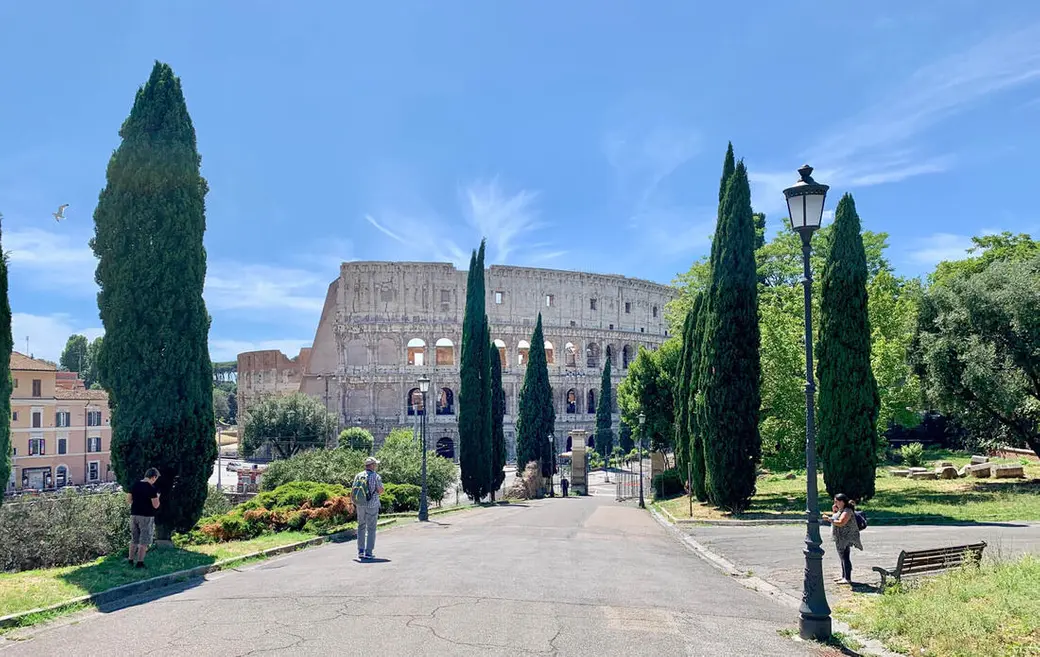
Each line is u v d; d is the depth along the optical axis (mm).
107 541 23938
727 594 15883
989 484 39156
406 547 22500
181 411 20688
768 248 64938
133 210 20500
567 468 90312
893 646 11484
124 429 20297
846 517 16828
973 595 13289
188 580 16781
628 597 14812
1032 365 36594
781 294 61406
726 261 33906
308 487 29781
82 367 144125
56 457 81250
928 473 45156
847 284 32000
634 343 113750
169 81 21203
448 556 20172
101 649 10664
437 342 108750
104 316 20734
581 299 109000
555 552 21531
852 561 19438
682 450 47219
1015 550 19078
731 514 33156
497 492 61219
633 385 64562
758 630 12602
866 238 64000
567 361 114000
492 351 61250
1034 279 36875
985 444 43906
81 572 16375
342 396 98500
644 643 11367
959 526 26109
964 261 62375
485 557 20047
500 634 11531
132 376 20328
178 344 20688
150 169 20594
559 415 105688
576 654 10633
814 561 12281
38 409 79812
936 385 38688
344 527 26656
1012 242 64875
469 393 53781
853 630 12555
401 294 100000
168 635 11375
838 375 31922
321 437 92375
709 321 34312
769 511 33469
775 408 40750
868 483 31750
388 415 100125
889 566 18438
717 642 11656
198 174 21719
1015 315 36000
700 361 36312
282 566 18641
